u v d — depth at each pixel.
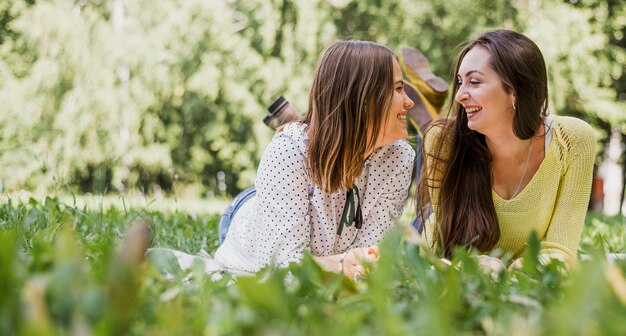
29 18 11.88
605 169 13.45
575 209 2.15
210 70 11.98
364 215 2.13
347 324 0.76
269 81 11.91
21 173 11.20
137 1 12.30
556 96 11.08
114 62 11.95
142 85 12.05
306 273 0.99
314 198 2.06
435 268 1.15
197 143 12.44
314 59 11.91
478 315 0.87
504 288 1.04
